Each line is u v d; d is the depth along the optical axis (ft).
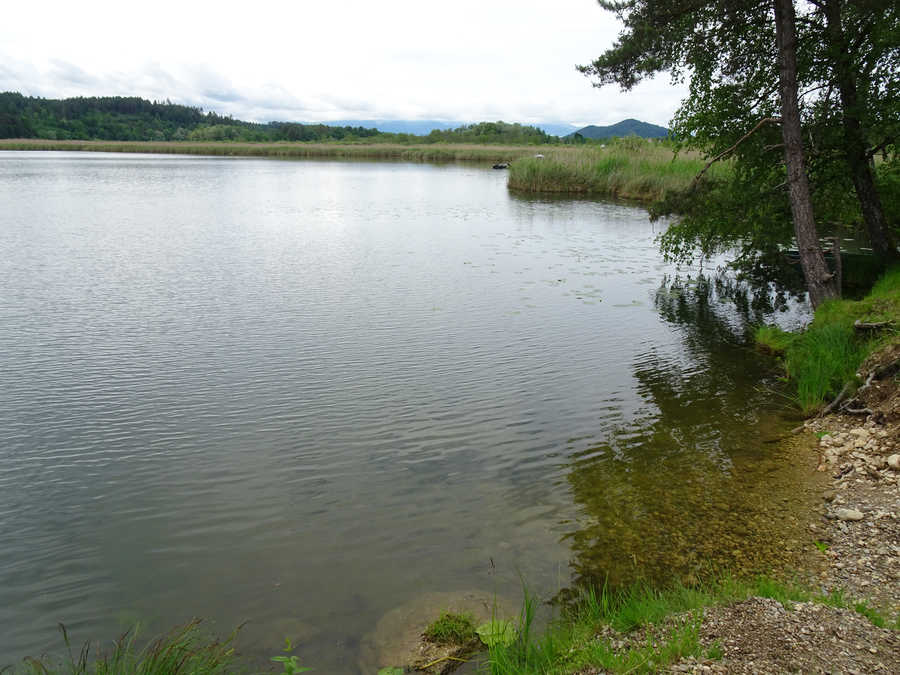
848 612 13.52
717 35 40.52
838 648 12.09
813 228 37.37
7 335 38.06
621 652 12.87
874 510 18.88
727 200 43.98
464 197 128.06
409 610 15.33
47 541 18.48
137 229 80.33
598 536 18.56
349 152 335.06
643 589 15.87
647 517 19.52
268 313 43.86
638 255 68.39
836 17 38.99
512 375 32.94
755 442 24.95
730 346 38.32
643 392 30.76
